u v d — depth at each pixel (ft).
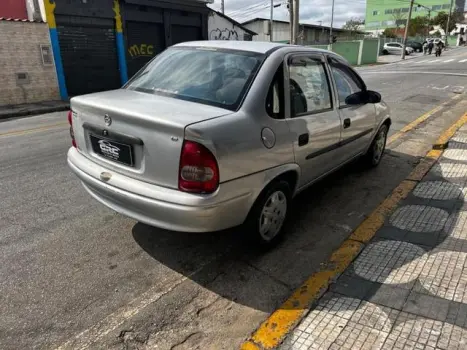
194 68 11.34
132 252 11.26
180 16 61.77
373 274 9.89
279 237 11.54
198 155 8.46
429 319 8.29
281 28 151.94
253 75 10.39
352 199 14.84
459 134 22.75
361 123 15.03
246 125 9.39
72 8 47.06
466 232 11.80
